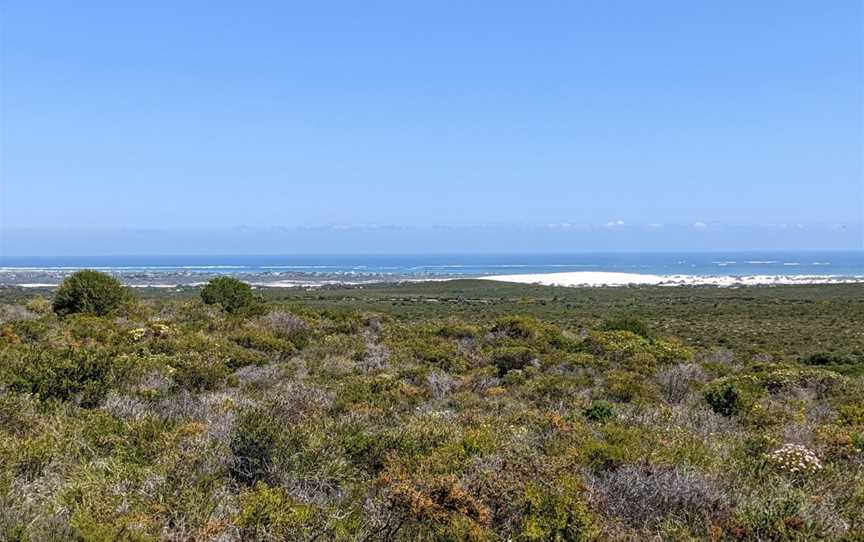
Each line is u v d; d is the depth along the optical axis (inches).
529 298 3292.3
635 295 3501.5
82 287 867.4
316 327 883.4
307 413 365.1
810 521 214.2
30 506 195.2
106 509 201.0
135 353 556.4
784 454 286.4
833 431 356.2
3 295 2356.1
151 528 192.7
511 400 476.7
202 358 528.7
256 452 251.3
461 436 305.6
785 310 2416.3
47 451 248.1
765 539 206.4
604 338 896.9
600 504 221.9
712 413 431.2
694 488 227.0
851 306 2495.1
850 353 1200.8
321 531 197.9
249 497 214.8
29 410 315.9
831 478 266.5
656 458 257.3
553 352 770.2
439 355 699.4
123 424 310.0
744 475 263.9
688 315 2258.9
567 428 330.0
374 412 387.9
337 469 256.5
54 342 606.2
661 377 605.9
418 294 3659.0
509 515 216.8
